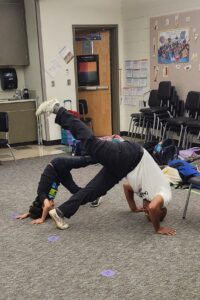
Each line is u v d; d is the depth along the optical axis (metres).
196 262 2.70
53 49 6.75
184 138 5.74
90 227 3.34
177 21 6.14
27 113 6.99
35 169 5.32
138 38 6.99
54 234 3.23
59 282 2.51
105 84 7.48
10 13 6.79
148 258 2.77
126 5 7.12
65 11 6.74
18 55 6.98
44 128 6.97
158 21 6.50
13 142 6.94
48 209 3.44
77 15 6.86
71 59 6.93
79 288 2.43
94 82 7.47
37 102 6.99
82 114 7.32
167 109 6.34
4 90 7.18
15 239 3.16
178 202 3.84
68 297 2.34
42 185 3.56
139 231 3.22
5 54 6.86
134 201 3.70
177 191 4.14
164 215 3.38
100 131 7.62
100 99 7.51
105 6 7.07
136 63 7.14
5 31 6.79
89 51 7.44
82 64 7.37
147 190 3.13
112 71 7.52
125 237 3.12
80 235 3.19
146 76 6.96
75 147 5.18
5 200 4.10
